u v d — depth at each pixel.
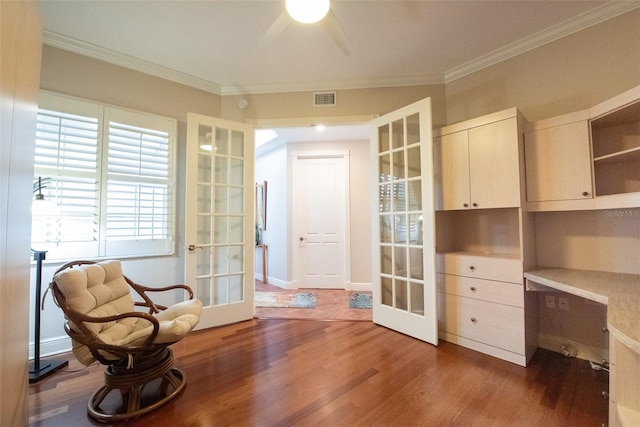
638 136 1.92
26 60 1.18
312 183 4.84
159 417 1.55
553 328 2.31
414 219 2.68
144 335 1.64
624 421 1.01
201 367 2.08
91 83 2.52
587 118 1.92
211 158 2.95
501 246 2.54
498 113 2.22
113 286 1.92
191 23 2.21
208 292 2.93
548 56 2.34
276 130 4.24
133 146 2.70
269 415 1.56
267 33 2.33
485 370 2.01
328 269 4.75
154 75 2.86
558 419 1.51
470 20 2.18
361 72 2.94
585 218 2.15
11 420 1.10
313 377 1.94
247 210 3.13
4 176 0.99
